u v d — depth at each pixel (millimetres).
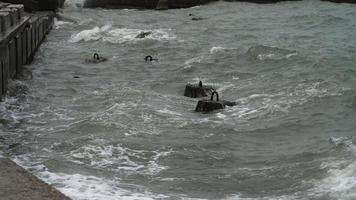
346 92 48594
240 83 57000
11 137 38781
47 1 124312
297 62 64812
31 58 71812
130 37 89562
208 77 60562
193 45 81812
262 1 149125
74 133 39312
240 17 119562
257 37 89312
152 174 31797
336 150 34281
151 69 66062
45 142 37250
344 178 28984
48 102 49406
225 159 34500
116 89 53969
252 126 41344
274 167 32594
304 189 28859
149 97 50406
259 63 66062
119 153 34969
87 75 62750
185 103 49375
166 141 37500
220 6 144000
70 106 47812
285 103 46875
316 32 94875
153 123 41656
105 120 41594
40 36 84875
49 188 20391
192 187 29891
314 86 52156
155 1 147625
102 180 30234
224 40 86750
